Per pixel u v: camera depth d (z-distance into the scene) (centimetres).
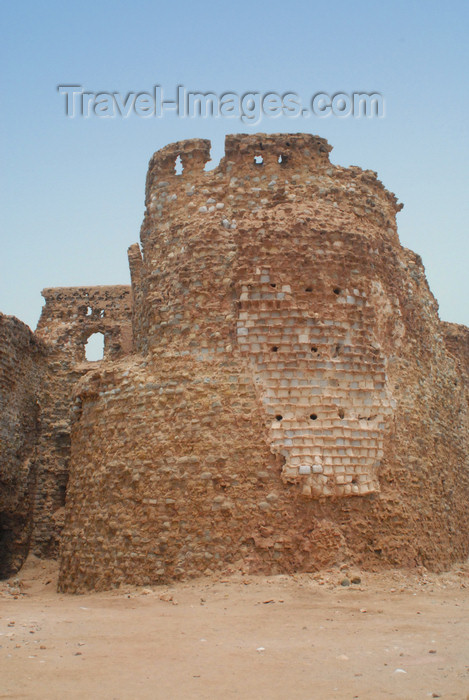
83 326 2834
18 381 2319
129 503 1700
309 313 1720
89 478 1848
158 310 1828
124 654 972
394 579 1580
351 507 1642
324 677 863
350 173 1950
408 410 1827
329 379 1695
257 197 1870
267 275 1738
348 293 1769
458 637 1052
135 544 1656
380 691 807
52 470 2442
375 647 1002
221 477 1625
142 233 2005
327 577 1530
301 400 1669
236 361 1703
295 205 1838
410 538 1695
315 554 1576
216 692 809
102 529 1750
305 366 1688
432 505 1831
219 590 1470
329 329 1727
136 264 2328
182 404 1698
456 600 1398
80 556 1806
